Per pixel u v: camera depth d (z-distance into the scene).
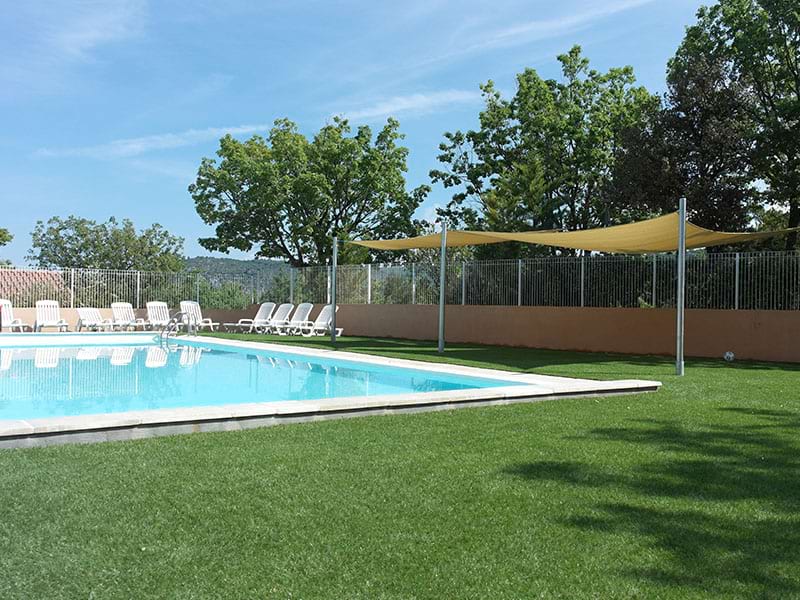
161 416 5.41
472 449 4.96
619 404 7.30
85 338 19.19
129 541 3.07
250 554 2.95
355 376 11.36
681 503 3.69
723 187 19.11
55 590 2.59
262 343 16.83
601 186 24.19
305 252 30.03
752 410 6.88
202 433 5.46
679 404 7.31
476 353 14.73
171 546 3.02
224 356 15.08
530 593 2.59
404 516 3.45
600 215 25.62
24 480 3.98
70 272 22.81
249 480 4.06
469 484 4.02
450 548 3.03
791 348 13.66
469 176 26.97
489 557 2.93
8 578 2.68
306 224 28.92
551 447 5.04
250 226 29.00
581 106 26.06
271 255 29.84
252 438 5.28
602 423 6.07
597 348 16.39
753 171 19.53
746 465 4.53
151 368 12.64
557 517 3.45
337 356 13.38
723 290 14.80
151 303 22.70
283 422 5.97
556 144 25.30
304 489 3.89
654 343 15.51
